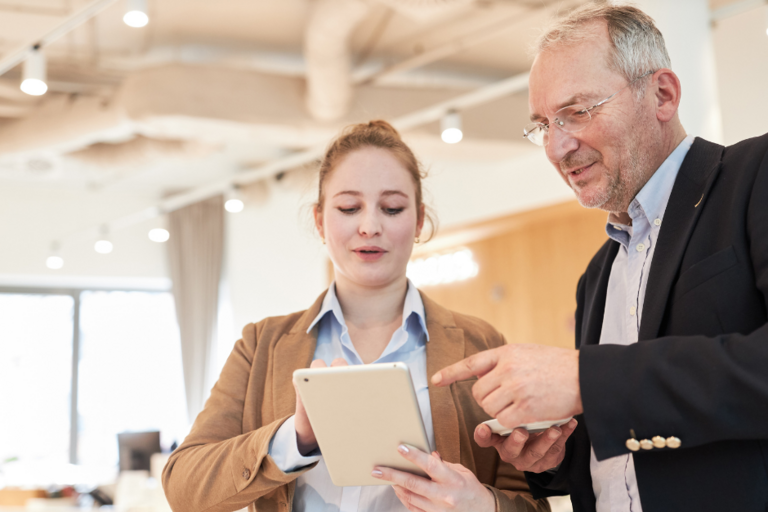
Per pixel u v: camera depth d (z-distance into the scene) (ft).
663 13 12.39
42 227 31.01
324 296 5.56
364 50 19.90
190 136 19.61
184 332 32.14
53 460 30.78
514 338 25.55
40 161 23.09
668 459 4.03
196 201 32.94
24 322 31.48
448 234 26.66
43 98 20.94
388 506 4.79
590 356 3.76
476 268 27.09
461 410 5.07
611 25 4.60
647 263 4.69
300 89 18.97
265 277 31.83
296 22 18.40
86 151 23.50
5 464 24.11
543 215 24.07
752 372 3.36
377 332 5.34
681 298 4.14
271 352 5.38
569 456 5.03
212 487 4.66
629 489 4.51
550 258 24.64
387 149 5.27
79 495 17.62
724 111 14.35
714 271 4.02
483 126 21.79
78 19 14.07
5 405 30.58
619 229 5.06
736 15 14.15
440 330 5.31
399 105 20.17
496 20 18.17
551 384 3.77
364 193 5.11
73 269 31.37
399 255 5.18
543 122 4.88
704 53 12.44
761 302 3.87
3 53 19.06
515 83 16.70
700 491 3.91
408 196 5.23
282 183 29.01
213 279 32.76
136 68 20.53
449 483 4.01
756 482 3.77
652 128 4.59
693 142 4.62
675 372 3.55
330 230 5.22
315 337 5.33
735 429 3.42
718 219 4.19
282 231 31.55
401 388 3.75
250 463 4.49
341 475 4.24
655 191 4.66
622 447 3.64
